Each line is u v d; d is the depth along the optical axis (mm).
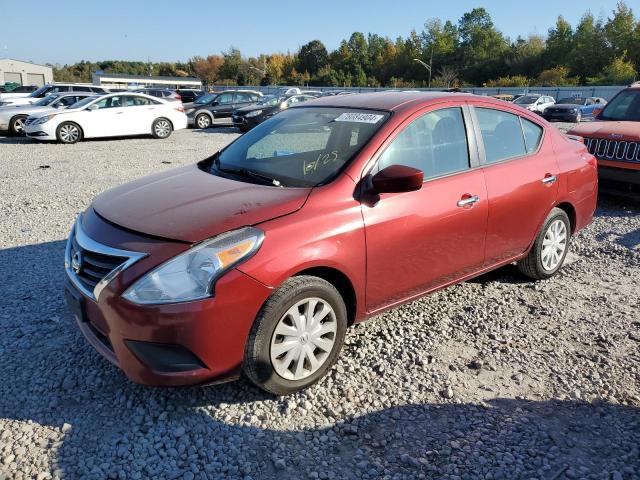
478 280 4797
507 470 2527
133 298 2629
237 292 2695
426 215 3496
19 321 3875
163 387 2869
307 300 2959
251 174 3559
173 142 16391
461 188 3752
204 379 2752
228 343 2734
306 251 2910
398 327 3893
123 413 2902
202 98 23406
